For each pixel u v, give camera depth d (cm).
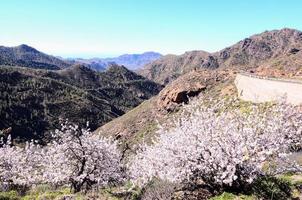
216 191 1247
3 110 15175
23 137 14112
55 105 17938
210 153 1254
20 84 18762
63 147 2125
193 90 7944
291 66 9350
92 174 2075
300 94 3647
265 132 1255
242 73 6612
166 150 1329
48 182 2164
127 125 8894
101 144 2184
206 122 1312
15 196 1602
